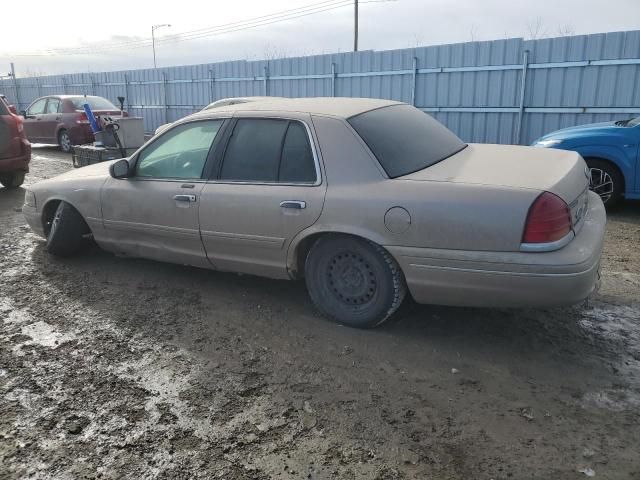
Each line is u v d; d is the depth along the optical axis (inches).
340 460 99.9
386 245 136.6
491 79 431.8
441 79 459.5
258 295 178.1
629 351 137.7
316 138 149.9
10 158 352.8
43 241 245.6
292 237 151.3
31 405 118.7
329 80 544.4
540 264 121.4
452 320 156.2
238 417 113.3
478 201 126.1
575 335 146.6
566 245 124.4
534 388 122.0
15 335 152.2
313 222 146.2
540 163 147.4
